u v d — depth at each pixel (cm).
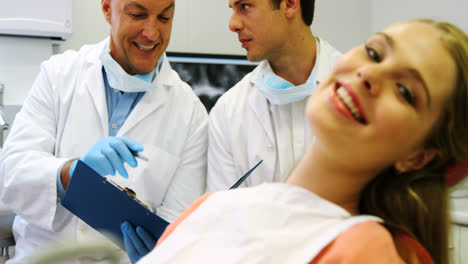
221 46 277
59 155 169
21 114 173
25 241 165
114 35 160
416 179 74
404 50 65
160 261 71
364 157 65
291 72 154
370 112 64
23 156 161
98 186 118
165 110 172
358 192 74
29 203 158
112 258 42
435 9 256
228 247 68
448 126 67
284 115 154
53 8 228
